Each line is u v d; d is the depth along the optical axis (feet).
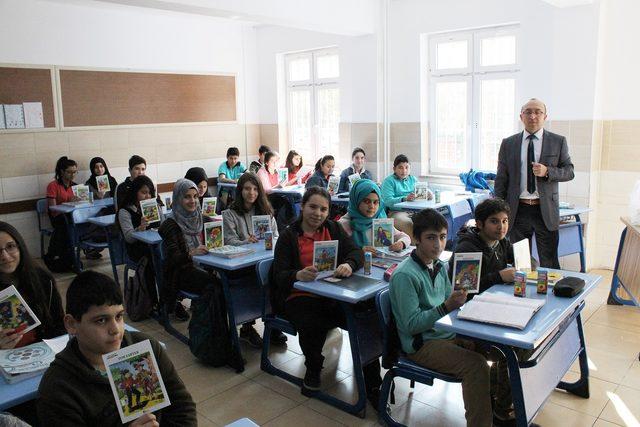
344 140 24.58
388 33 22.11
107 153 22.80
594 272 17.44
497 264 9.11
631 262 13.51
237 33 27.14
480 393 7.52
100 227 18.69
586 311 14.06
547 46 18.04
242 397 10.09
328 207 10.53
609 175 17.33
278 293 10.32
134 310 14.14
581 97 16.70
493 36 19.71
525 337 6.64
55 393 4.87
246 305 11.46
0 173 19.85
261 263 10.54
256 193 13.03
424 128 22.06
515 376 7.17
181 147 25.38
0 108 19.67
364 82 22.93
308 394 10.02
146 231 14.30
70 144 21.63
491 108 20.22
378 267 10.39
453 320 7.30
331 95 25.61
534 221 13.15
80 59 21.66
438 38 21.20
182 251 12.44
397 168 19.49
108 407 5.05
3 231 6.98
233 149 25.91
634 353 11.54
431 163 22.38
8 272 7.04
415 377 8.23
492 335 6.74
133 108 23.47
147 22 23.61
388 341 8.51
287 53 27.04
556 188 13.07
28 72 20.26
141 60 23.57
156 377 4.95
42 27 20.51
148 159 24.21
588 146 16.74
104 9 22.06
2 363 6.02
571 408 9.43
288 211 18.65
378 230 11.36
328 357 11.66
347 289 9.02
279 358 11.71
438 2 20.56
